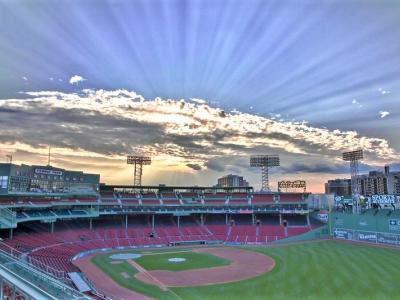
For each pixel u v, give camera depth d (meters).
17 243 59.25
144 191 104.94
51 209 78.19
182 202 101.75
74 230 79.75
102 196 94.69
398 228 74.19
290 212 99.50
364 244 76.50
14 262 22.38
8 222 59.66
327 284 43.59
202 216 101.12
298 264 56.81
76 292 15.27
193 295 39.72
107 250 73.00
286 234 91.50
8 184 66.94
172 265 57.06
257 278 47.75
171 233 89.31
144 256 65.94
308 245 77.94
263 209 100.38
